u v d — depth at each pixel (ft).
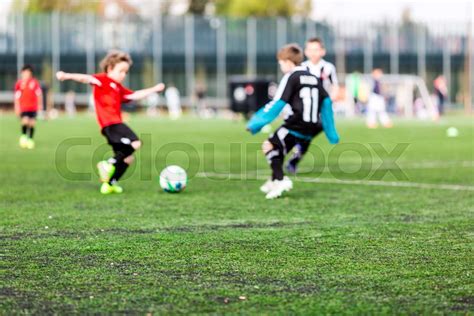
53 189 62.49
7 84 280.51
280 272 32.81
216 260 35.14
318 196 58.13
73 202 54.70
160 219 46.98
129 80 290.97
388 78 279.28
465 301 28.30
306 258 35.53
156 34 291.38
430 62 300.61
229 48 294.66
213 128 170.50
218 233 41.98
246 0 388.57
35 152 103.50
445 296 28.96
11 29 280.51
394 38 299.17
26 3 405.39
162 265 34.14
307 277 31.91
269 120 56.54
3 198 56.75
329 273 32.60
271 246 38.32
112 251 37.11
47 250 37.32
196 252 36.88
